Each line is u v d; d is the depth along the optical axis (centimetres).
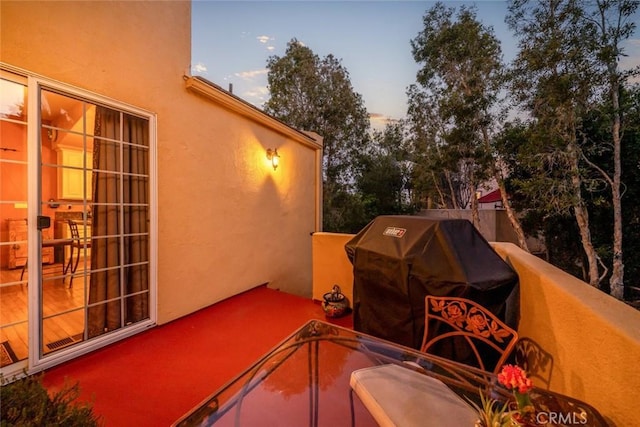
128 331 264
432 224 223
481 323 152
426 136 1474
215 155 368
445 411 115
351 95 1504
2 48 186
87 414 108
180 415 172
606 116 826
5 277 219
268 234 488
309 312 344
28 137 198
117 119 259
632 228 870
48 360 208
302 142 600
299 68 1432
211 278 362
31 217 200
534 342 168
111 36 248
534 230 1102
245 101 400
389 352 160
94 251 246
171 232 307
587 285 139
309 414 153
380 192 1638
